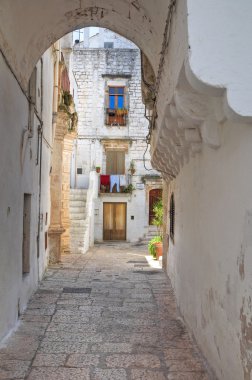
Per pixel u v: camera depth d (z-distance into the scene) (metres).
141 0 5.58
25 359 4.79
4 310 5.50
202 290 4.78
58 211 12.97
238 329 3.21
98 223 24.14
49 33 7.04
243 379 3.09
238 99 2.92
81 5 6.67
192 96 3.68
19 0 5.31
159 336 5.69
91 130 24.61
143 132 24.64
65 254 16.05
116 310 7.16
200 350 4.90
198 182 5.13
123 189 24.36
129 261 14.38
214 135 3.82
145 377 4.30
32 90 8.17
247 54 2.96
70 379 4.25
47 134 11.23
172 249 9.11
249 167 2.97
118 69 24.89
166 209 11.48
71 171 24.00
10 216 5.87
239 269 3.19
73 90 20.70
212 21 2.98
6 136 5.55
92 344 5.35
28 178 7.66
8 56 5.53
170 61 4.23
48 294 8.45
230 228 3.46
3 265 5.41
